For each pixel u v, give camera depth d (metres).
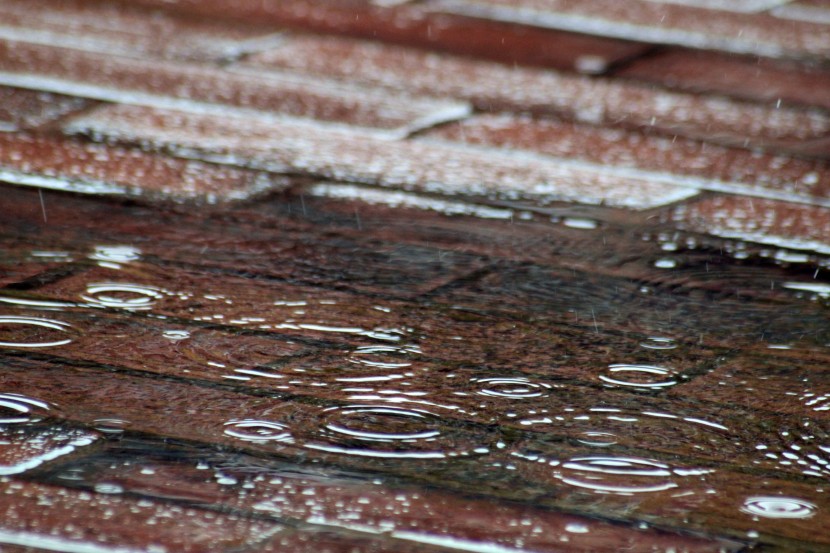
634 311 6.77
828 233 8.36
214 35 12.64
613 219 8.38
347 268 7.13
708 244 7.99
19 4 13.09
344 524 4.43
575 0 15.66
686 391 5.77
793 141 10.59
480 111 10.84
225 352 5.88
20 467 4.67
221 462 4.82
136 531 4.29
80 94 10.22
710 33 14.47
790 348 6.37
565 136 10.29
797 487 4.90
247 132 9.67
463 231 7.93
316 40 12.80
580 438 5.22
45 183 8.12
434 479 4.80
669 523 4.55
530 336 6.33
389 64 12.12
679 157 9.93
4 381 5.38
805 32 14.94
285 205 8.15
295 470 4.80
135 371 5.59
